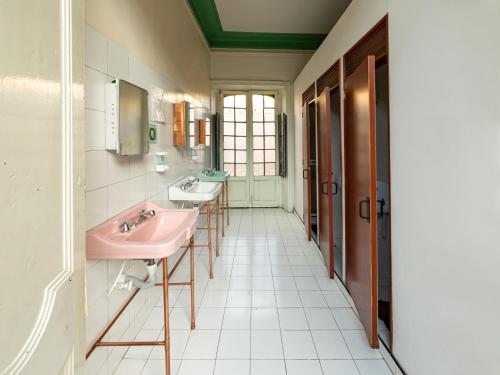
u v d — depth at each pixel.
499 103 0.95
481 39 1.02
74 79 0.68
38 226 0.52
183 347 1.94
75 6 0.69
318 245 3.73
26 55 0.49
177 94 3.16
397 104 1.60
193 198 2.81
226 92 5.92
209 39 5.17
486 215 1.01
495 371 0.98
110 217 1.70
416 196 1.43
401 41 1.55
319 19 4.54
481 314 1.04
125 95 1.73
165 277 1.53
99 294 1.57
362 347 1.94
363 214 1.99
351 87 2.21
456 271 1.16
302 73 4.52
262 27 4.80
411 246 1.49
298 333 2.09
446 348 1.23
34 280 0.51
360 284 2.07
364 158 1.91
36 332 0.49
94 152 1.52
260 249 3.80
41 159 0.54
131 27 1.97
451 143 1.18
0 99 0.42
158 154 2.45
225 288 2.76
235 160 6.09
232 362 1.80
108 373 1.66
